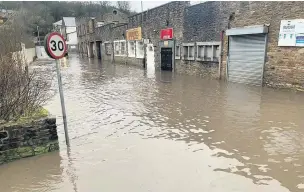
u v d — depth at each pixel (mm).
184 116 8188
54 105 10000
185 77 16906
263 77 12336
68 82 16031
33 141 5469
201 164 5047
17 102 5715
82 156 5500
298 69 10750
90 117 8312
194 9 16438
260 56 12312
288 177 4535
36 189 4414
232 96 10758
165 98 10820
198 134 6625
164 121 7746
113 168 4980
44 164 5188
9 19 24688
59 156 5508
